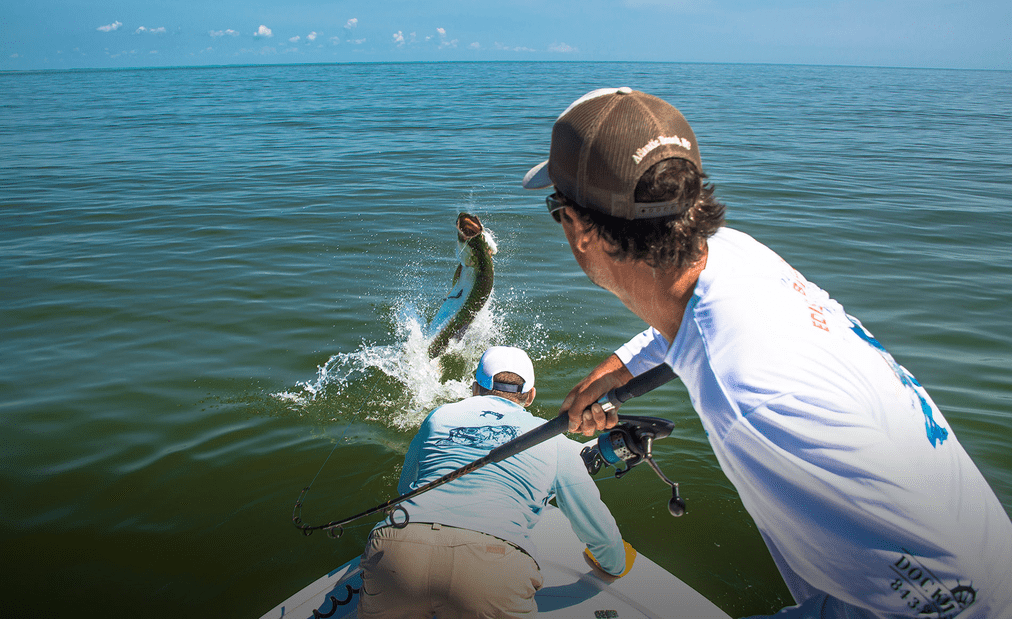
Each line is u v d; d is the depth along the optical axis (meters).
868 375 1.00
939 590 1.00
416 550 1.90
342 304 5.87
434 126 22.19
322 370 4.63
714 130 20.48
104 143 18.39
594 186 1.00
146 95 46.72
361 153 15.91
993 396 4.12
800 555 1.08
